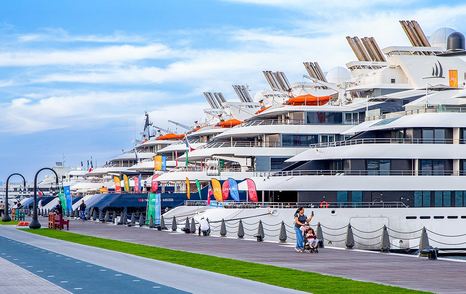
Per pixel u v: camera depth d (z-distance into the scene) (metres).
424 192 71.81
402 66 98.62
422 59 98.38
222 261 35.69
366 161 72.69
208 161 99.75
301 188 72.12
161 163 105.56
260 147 93.88
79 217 110.06
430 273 29.83
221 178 93.81
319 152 76.06
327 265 33.75
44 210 137.25
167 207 100.31
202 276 28.52
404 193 71.62
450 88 91.00
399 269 31.64
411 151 71.94
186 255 39.59
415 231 70.44
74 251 42.62
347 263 34.81
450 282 26.58
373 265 33.66
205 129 124.12
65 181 195.00
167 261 35.72
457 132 72.94
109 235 61.75
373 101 93.06
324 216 70.00
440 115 73.12
